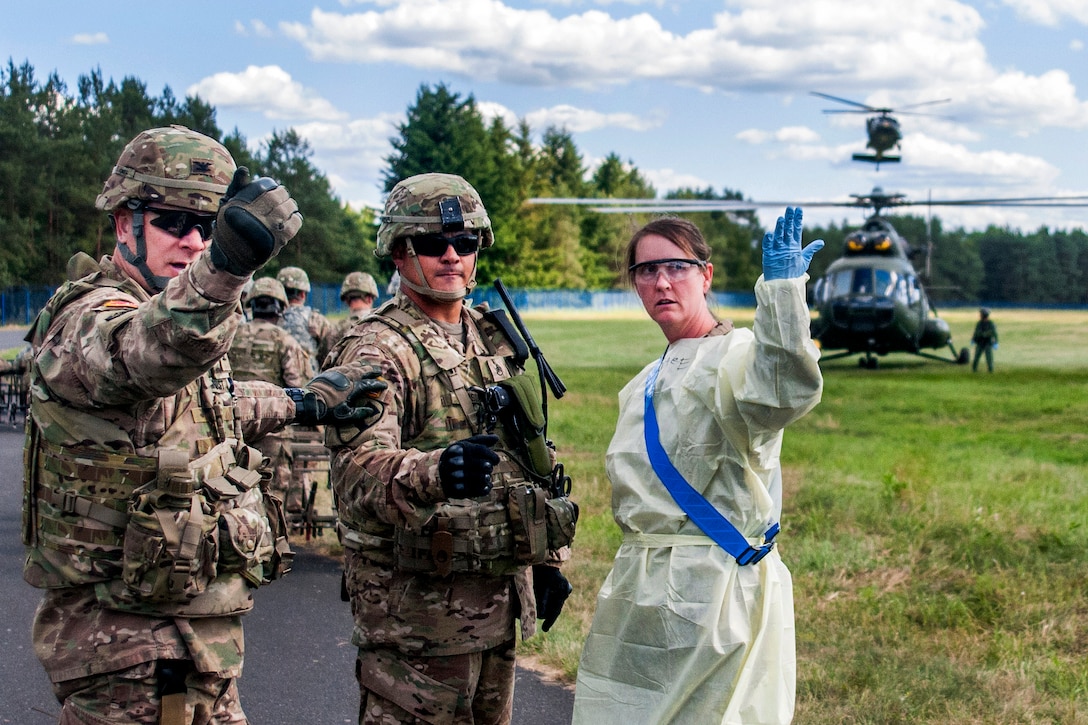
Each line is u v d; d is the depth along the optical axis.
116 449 2.89
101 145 54.72
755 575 3.11
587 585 6.38
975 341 26.86
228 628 3.08
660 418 3.21
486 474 3.01
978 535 7.31
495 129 70.50
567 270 74.69
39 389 2.90
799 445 12.09
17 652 5.55
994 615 5.77
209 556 2.95
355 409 3.23
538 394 3.62
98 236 53.91
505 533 3.41
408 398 3.47
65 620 2.97
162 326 2.49
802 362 2.87
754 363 2.92
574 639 5.50
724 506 3.12
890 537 7.43
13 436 13.13
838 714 4.44
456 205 3.59
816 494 8.71
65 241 51.97
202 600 2.98
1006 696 4.67
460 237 3.59
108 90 62.31
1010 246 110.94
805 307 2.88
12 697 4.95
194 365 2.55
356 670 3.59
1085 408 16.92
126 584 2.88
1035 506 8.41
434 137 59.69
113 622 2.92
